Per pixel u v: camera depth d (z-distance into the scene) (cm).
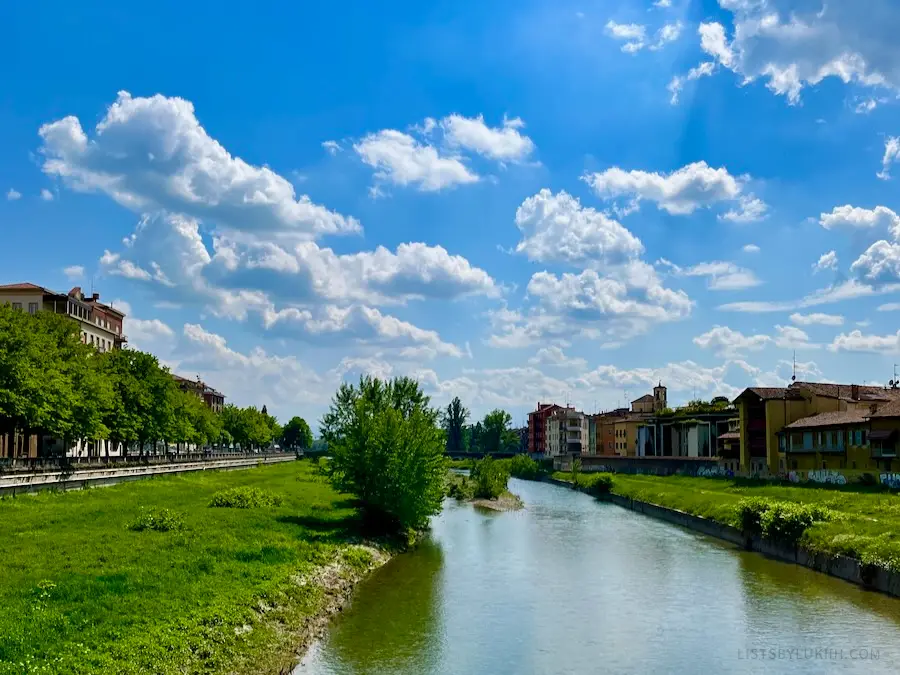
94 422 6925
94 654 2128
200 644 2441
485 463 10888
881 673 2773
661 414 15812
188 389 15175
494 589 4112
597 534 6581
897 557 4097
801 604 3809
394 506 5375
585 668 2806
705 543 6009
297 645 2869
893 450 7400
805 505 5509
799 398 10106
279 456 17200
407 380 6762
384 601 3753
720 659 2922
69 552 3397
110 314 12562
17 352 5925
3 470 5272
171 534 4125
